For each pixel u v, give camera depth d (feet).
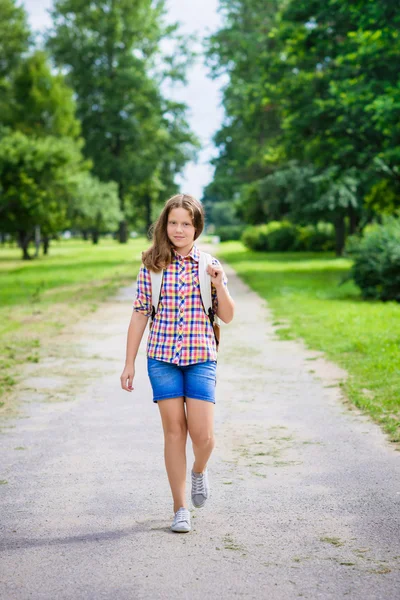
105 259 148.36
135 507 14.23
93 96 219.82
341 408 22.62
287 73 94.68
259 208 184.55
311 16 81.61
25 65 181.98
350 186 117.80
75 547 12.17
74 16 218.18
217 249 195.21
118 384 27.04
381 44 68.33
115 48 219.00
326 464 16.92
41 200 148.25
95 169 219.82
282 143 97.30
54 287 79.71
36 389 26.21
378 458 17.31
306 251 167.43
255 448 18.38
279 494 14.85
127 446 18.72
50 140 154.20
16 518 13.66
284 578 10.80
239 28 171.32
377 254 57.72
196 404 12.84
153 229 13.02
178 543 12.29
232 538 12.50
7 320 48.26
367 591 10.33
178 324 12.85
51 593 10.36
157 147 231.91
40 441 19.33
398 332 37.81
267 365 30.55
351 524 13.11
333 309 50.57
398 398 22.63
